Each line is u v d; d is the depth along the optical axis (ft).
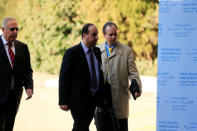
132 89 31.99
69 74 30.40
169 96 31.17
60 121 48.44
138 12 79.77
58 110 55.31
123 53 32.91
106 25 32.68
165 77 31.09
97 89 30.86
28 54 33.37
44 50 89.40
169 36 30.71
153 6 78.69
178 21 30.53
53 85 75.87
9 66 31.60
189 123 31.17
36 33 90.02
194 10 30.27
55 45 87.81
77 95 30.37
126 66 32.91
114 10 80.94
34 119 49.57
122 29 80.94
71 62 30.30
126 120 33.40
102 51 33.06
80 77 30.40
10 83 31.60
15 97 32.14
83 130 30.66
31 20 90.58
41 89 73.05
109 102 32.45
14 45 32.27
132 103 59.88
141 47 80.33
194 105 31.01
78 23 84.89
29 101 62.13
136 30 80.23
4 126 32.22
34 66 91.04
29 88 32.81
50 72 89.10
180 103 31.17
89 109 30.78
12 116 32.32
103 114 32.53
